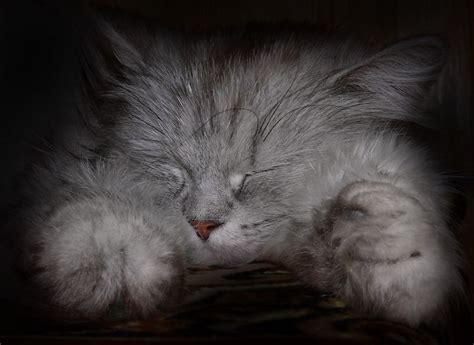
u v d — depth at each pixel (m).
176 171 0.41
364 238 0.33
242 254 0.41
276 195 0.41
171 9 0.50
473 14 0.46
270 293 0.36
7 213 0.39
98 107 0.43
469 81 0.45
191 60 0.44
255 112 0.42
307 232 0.37
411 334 0.33
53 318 0.34
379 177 0.37
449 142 0.43
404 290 0.33
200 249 0.40
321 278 0.36
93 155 0.42
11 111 0.42
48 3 0.44
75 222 0.34
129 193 0.39
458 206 0.41
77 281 0.33
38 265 0.34
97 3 0.46
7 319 0.33
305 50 0.44
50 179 0.40
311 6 0.50
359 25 0.48
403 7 0.47
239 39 0.45
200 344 0.32
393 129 0.42
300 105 0.42
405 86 0.42
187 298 0.35
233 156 0.41
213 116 0.41
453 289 0.35
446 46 0.42
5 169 0.41
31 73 0.43
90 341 0.32
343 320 0.34
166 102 0.43
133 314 0.33
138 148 0.42
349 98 0.43
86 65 0.44
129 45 0.43
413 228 0.33
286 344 0.32
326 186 0.38
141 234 0.34
